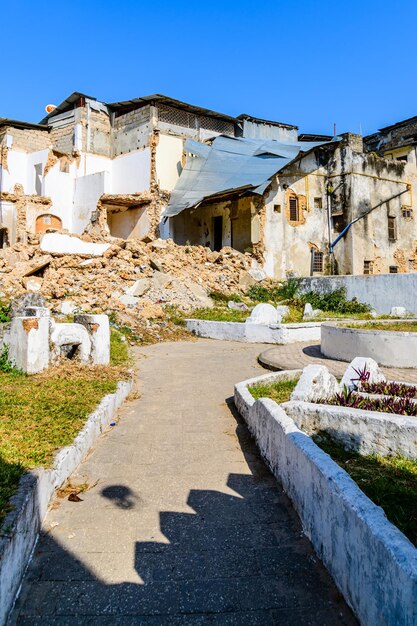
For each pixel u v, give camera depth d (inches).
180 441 213.5
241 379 344.5
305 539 133.3
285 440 162.4
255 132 1288.1
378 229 1093.8
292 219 1044.5
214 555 125.3
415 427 172.7
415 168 1178.6
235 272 904.3
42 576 115.3
